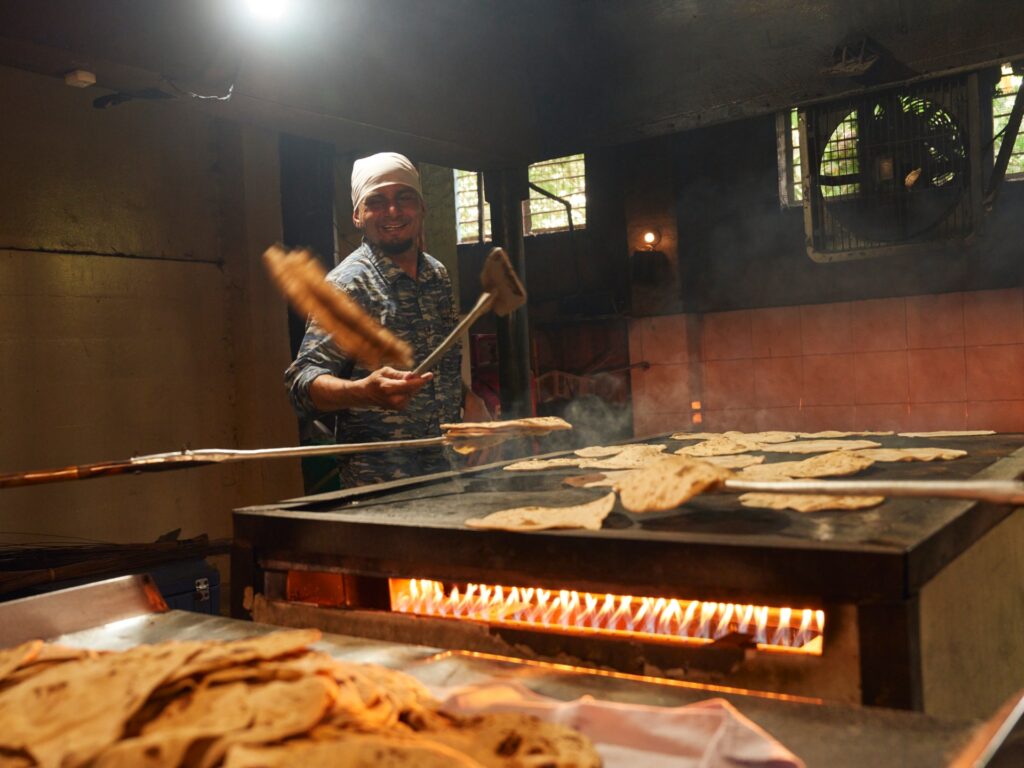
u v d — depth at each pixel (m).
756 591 1.44
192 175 5.54
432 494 2.41
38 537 4.72
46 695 1.04
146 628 1.56
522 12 4.65
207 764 0.88
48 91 4.82
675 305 7.27
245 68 3.40
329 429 5.67
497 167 4.96
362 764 0.87
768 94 4.20
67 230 4.89
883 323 6.54
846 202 4.49
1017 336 6.09
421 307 3.15
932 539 1.47
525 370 5.01
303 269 2.12
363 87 3.86
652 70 4.44
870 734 1.01
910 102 4.25
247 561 2.04
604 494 2.28
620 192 7.82
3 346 4.61
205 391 5.55
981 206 4.18
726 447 3.17
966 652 1.67
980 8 3.74
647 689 1.17
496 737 0.98
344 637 1.45
